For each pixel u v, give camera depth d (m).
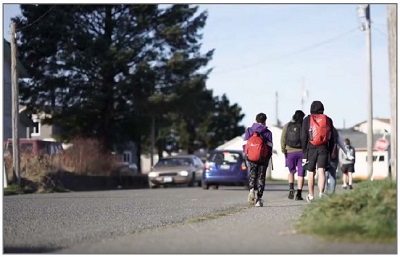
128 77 55.97
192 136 102.81
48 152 38.91
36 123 60.22
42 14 53.50
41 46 54.06
